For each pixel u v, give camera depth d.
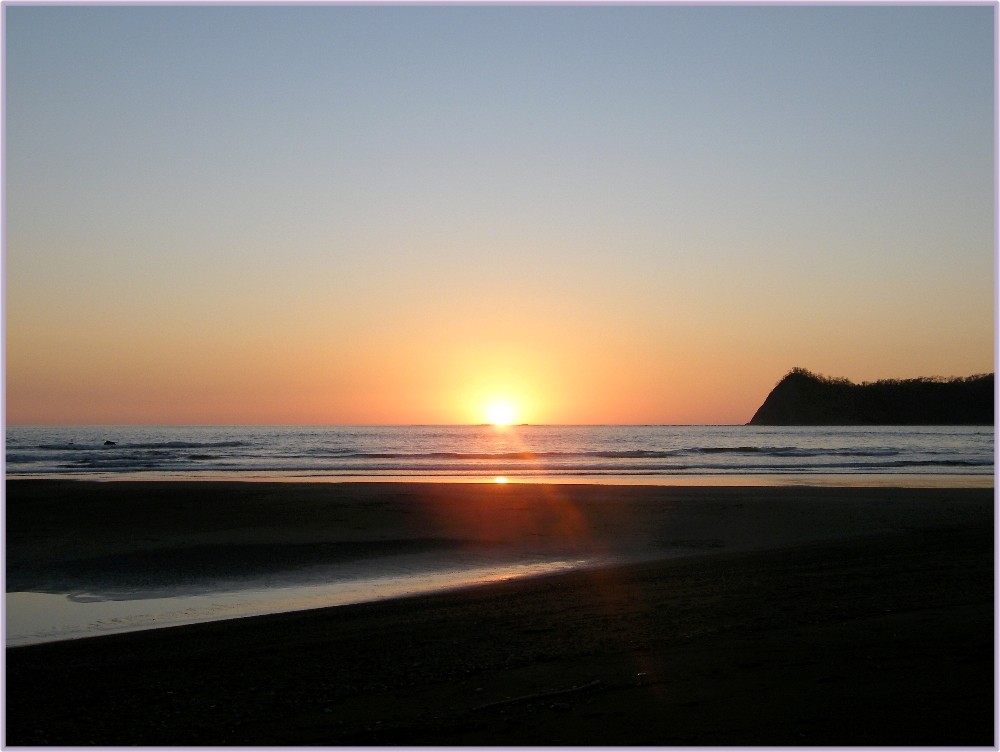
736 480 40.72
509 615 11.34
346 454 69.94
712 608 11.21
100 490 29.50
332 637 10.31
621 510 25.42
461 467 53.56
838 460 61.09
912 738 5.96
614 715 6.69
